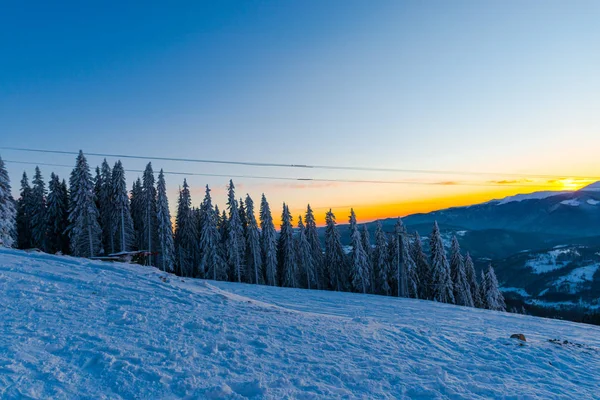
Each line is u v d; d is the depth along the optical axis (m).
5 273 14.52
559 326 20.69
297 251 56.22
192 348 8.60
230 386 6.79
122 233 45.00
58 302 11.43
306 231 58.50
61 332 8.64
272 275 51.78
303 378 7.52
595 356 11.06
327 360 8.83
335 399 6.66
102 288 14.22
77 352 7.54
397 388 7.46
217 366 7.70
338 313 20.42
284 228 55.44
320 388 7.10
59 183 48.47
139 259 31.88
